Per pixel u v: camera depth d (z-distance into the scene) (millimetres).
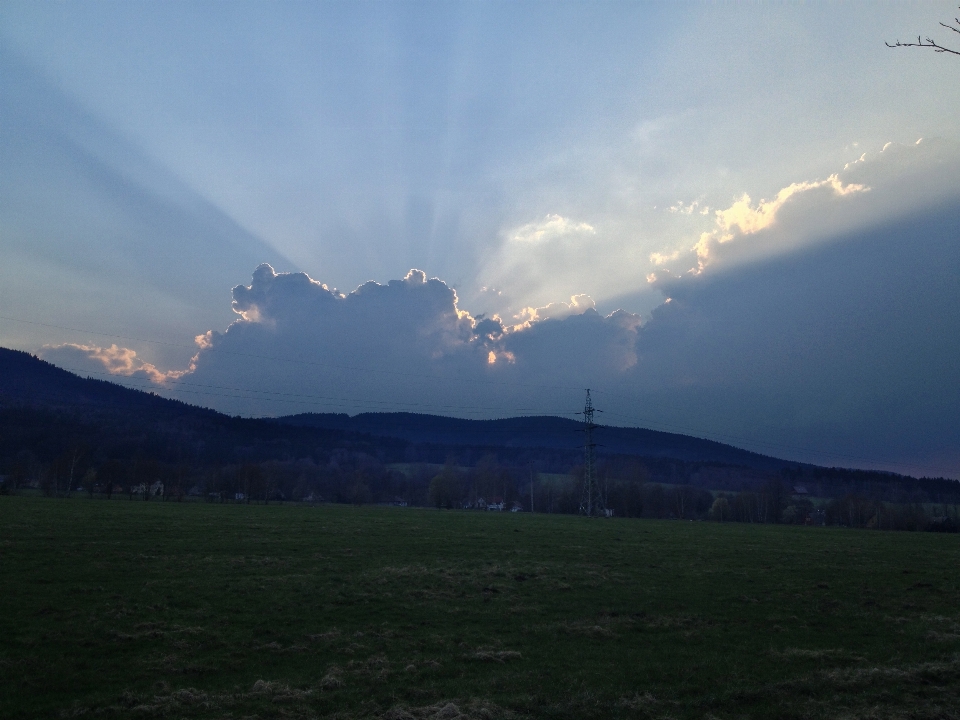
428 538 58469
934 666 21453
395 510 119375
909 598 35438
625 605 31234
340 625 25891
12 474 131875
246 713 16391
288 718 16250
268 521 71625
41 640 21812
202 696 17406
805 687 19141
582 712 16906
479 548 51719
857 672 20656
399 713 16297
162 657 20953
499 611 29188
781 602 33125
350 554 45031
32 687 17844
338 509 112750
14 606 25766
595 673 20562
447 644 23672
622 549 54781
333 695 17922
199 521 66688
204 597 29312
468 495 182875
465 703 17312
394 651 22688
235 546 46812
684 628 27312
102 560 37219
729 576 40906
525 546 54562
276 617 26578
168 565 36875
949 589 38438
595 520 109000
